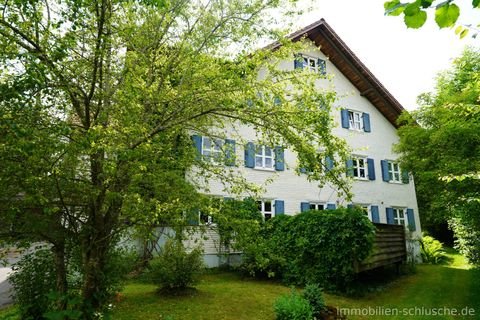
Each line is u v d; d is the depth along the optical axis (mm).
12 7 4266
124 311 7816
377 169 20984
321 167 6539
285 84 6848
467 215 12844
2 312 7238
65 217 5383
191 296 9297
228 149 8289
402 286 12945
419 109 14562
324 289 11148
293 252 12133
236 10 7027
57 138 4234
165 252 9805
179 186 6215
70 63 5438
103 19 4855
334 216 11570
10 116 3730
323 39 19812
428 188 13203
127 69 5480
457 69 16062
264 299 9477
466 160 10812
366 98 22000
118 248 7148
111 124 5418
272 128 6543
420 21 1808
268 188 16344
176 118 6617
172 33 7398
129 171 5078
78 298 4172
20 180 4277
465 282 13398
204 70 6734
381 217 20234
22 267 6469
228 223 6133
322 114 6238
